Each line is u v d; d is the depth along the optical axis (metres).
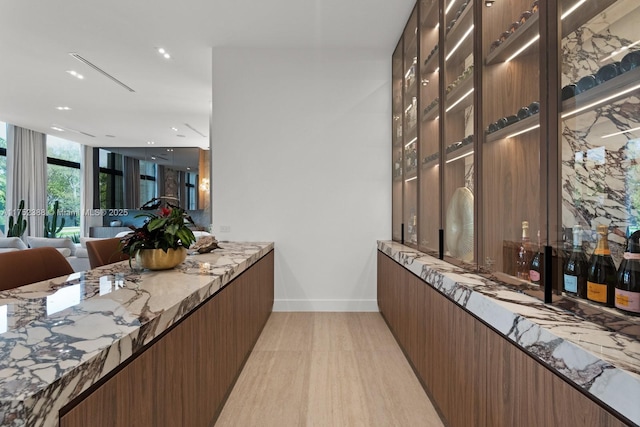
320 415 1.75
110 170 8.57
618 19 0.92
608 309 0.85
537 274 1.15
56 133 7.08
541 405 0.84
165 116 5.68
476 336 1.23
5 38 3.16
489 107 1.52
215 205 3.51
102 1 2.64
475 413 1.24
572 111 1.01
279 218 3.51
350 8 2.80
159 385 0.98
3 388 0.52
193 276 1.53
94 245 2.03
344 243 3.53
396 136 3.38
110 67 3.79
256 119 3.51
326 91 3.53
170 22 2.96
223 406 1.79
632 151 0.88
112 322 0.86
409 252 2.47
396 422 1.69
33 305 1.03
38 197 7.11
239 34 3.18
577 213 0.99
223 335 1.68
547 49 1.08
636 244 0.82
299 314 3.42
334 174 3.53
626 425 0.60
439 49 2.12
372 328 3.00
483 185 1.53
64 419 0.59
